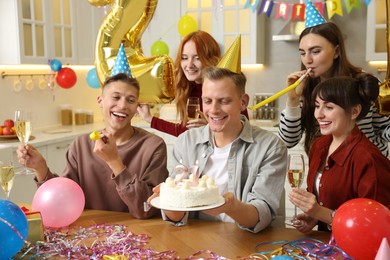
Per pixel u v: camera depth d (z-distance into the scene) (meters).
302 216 1.56
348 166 1.62
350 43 4.27
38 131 3.97
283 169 1.70
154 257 1.32
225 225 1.62
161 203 1.45
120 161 1.68
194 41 2.68
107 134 1.65
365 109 1.65
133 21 2.43
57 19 3.96
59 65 3.79
